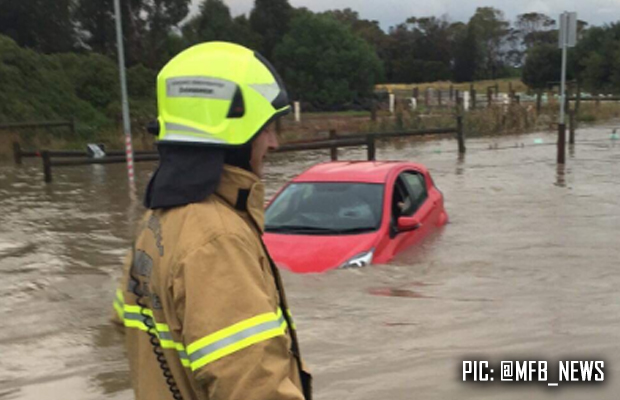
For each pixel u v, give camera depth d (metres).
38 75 30.94
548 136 25.00
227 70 1.86
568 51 66.56
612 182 12.82
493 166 16.06
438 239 7.90
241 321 1.66
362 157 19.39
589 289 5.85
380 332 4.79
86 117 30.97
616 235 8.09
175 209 1.81
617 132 25.69
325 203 7.39
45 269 7.25
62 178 15.80
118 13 14.08
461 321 5.00
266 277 1.84
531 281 6.15
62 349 4.77
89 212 11.14
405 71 84.88
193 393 1.80
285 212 7.37
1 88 28.94
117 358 4.59
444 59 89.62
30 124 25.94
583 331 4.73
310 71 46.62
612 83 58.41
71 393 4.05
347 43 47.28
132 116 31.28
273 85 1.94
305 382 1.99
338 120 32.25
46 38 42.22
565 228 8.56
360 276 6.18
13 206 11.84
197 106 1.83
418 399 3.72
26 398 3.99
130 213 11.02
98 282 6.66
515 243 7.71
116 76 34.06
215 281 1.68
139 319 1.89
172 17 43.03
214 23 49.78
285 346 1.73
